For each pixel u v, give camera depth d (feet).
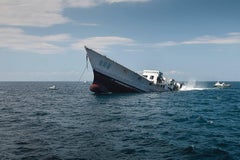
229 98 211.82
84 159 53.26
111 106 148.56
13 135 73.87
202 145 63.87
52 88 466.70
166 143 65.62
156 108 140.87
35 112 128.98
